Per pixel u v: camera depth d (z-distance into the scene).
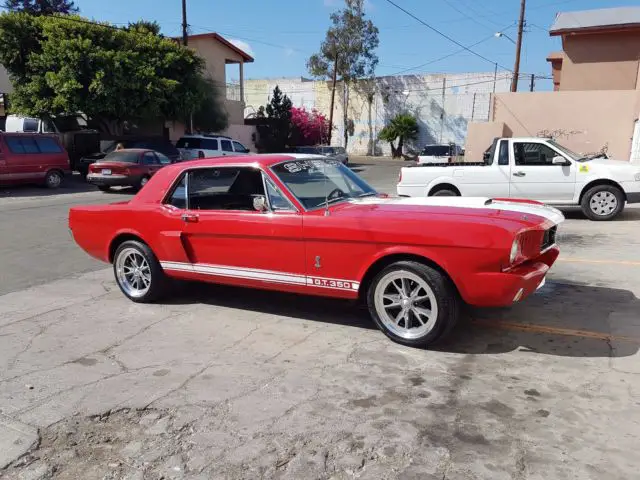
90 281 6.81
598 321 4.77
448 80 43.06
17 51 20.56
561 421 3.17
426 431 3.10
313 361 4.12
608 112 18.81
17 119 23.34
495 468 2.74
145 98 21.69
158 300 5.81
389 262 4.30
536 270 4.16
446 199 5.05
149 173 17.52
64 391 3.73
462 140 43.41
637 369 3.82
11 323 5.21
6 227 10.94
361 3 43.56
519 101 19.83
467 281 3.98
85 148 22.92
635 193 9.75
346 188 5.27
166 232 5.36
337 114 47.50
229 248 5.00
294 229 4.57
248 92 51.66
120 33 21.77
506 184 10.17
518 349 4.23
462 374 3.82
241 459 2.89
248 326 4.95
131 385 3.80
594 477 2.65
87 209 6.05
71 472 2.83
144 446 3.05
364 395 3.56
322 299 5.66
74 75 20.09
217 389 3.70
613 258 7.05
